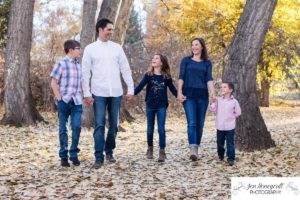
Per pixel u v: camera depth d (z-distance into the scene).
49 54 22.06
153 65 7.52
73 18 29.12
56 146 9.66
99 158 6.96
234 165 7.25
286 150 8.62
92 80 7.00
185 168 7.00
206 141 10.19
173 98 19.92
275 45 23.12
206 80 7.57
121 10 14.49
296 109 26.83
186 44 22.34
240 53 8.85
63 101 6.90
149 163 7.41
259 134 8.71
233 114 7.41
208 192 5.54
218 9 23.31
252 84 8.80
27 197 5.20
